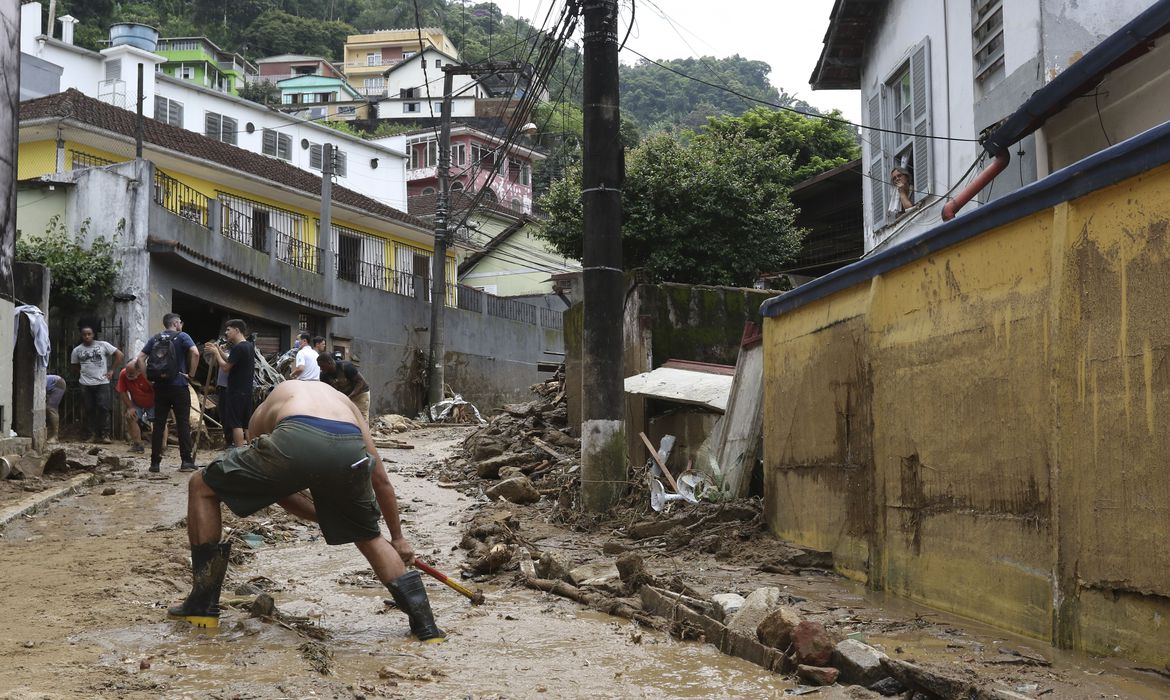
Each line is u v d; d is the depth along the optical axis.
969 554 5.89
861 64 16.89
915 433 6.53
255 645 4.99
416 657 5.08
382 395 31.30
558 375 17.36
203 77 72.50
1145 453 4.49
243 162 30.64
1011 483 5.48
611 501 10.63
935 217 13.58
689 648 5.36
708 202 20.52
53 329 19.28
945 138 12.32
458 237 39.88
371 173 47.28
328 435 5.22
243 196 30.19
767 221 20.88
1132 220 4.61
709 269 20.56
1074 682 4.34
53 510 9.64
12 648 4.79
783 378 8.86
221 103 43.38
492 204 47.66
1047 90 9.38
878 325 7.08
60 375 19.02
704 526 9.20
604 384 10.77
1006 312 5.56
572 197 22.62
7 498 9.91
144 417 17.56
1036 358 5.28
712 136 23.62
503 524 9.33
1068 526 4.97
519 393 39.25
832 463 7.80
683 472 10.96
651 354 13.83
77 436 18.56
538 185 57.28
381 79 90.62
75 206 19.95
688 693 4.48
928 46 13.76
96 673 4.39
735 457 10.05
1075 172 4.90
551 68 16.00
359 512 5.37
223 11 89.12
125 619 5.46
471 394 35.78
